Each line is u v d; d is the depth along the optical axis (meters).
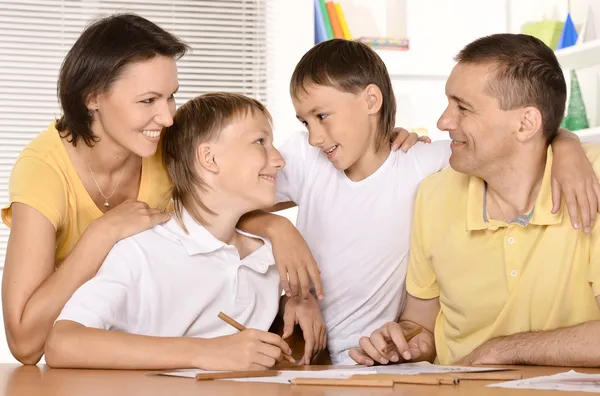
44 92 3.73
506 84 1.44
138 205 1.55
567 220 1.46
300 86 1.75
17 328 1.48
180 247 1.54
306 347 1.63
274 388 0.99
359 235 1.80
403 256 1.80
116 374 1.21
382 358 1.44
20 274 1.52
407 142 1.83
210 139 1.55
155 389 0.99
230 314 1.57
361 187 1.80
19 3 3.71
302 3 3.80
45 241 1.55
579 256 1.45
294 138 1.91
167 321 1.50
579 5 3.43
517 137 1.46
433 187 1.67
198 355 1.27
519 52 1.44
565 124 3.24
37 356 1.51
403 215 1.79
